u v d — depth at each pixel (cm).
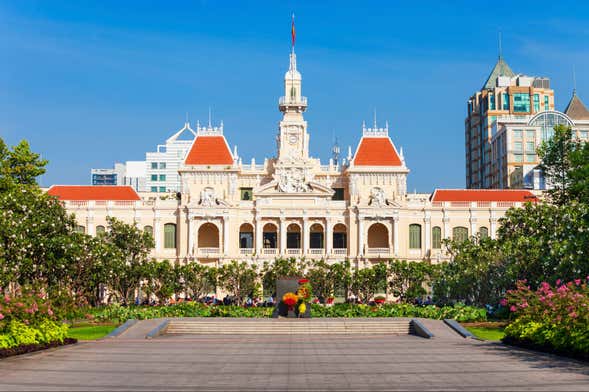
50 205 10381
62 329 6550
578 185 9831
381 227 16075
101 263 10344
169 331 8081
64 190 15800
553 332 5853
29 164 12062
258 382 4438
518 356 5662
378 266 12875
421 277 12669
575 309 5619
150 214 15462
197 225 15312
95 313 9350
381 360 5475
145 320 8356
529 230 10656
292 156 15788
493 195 15988
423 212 15575
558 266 8325
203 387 4262
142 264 12206
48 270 9731
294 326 8112
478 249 11056
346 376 4669
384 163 16062
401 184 16038
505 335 7000
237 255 15238
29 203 9912
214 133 16312
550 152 12450
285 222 15400
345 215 15475
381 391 4138
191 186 15875
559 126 12438
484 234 15575
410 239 15588
